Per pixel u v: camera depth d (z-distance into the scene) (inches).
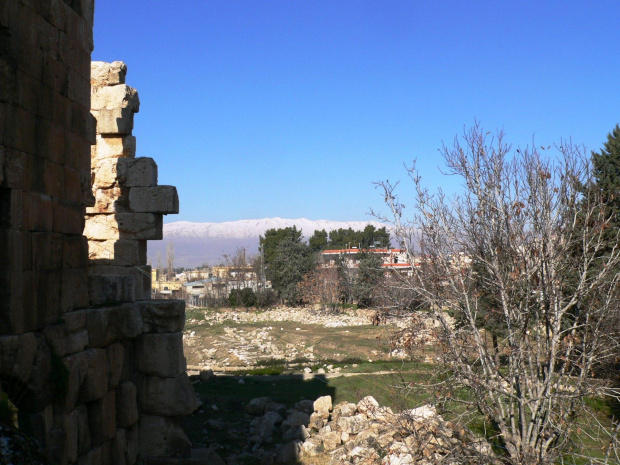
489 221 496.1
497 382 478.6
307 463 586.6
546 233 464.4
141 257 584.7
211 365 1456.7
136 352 511.2
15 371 328.8
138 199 574.9
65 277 399.9
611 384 534.3
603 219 488.1
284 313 2576.3
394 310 530.6
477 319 545.6
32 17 363.6
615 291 477.1
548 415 442.9
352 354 1540.4
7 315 330.0
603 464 453.7
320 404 720.3
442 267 513.3
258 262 3609.7
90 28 453.4
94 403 425.1
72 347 388.8
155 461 505.0
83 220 432.1
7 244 330.0
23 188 349.1
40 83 371.9
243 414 781.3
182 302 523.5
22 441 288.2
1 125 327.3
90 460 411.2
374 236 4389.8
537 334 470.9
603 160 809.5
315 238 4783.5
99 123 591.5
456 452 453.1
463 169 505.4
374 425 620.7
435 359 509.7
